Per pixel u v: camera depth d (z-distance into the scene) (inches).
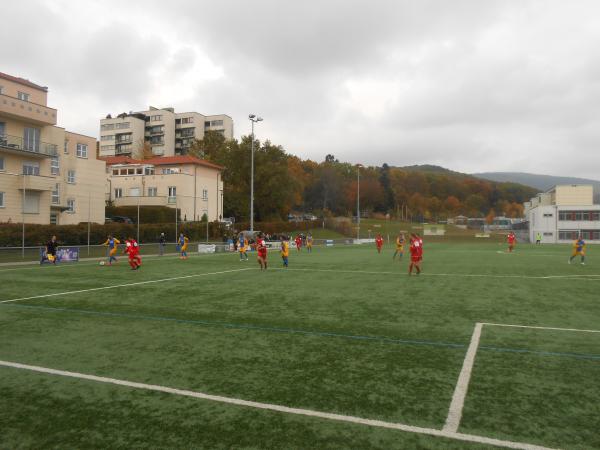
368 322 355.3
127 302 450.6
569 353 266.8
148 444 152.6
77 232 1186.6
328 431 162.1
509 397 195.5
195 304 439.8
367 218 4899.1
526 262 1050.1
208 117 4662.9
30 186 1379.2
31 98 1603.1
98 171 1796.3
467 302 456.8
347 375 224.7
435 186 6225.4
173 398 194.1
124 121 4485.7
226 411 179.9
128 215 1863.9
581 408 183.3
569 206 3014.3
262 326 340.2
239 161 2736.2
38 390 204.5
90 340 296.7
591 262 1048.2
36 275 708.7
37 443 154.3
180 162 2178.9
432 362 247.9
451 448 149.7
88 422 170.7
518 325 345.4
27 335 310.7
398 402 189.3
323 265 941.8
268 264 962.1
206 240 1664.6
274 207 2849.4
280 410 180.7
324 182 4308.6
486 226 3895.2
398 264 969.5
